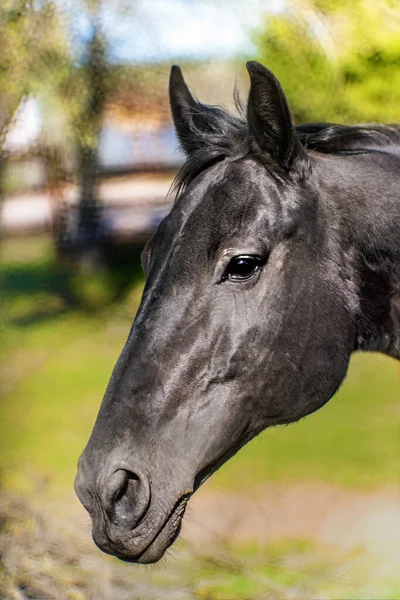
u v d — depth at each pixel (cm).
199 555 503
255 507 579
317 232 275
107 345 916
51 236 1098
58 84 877
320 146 307
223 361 263
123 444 253
